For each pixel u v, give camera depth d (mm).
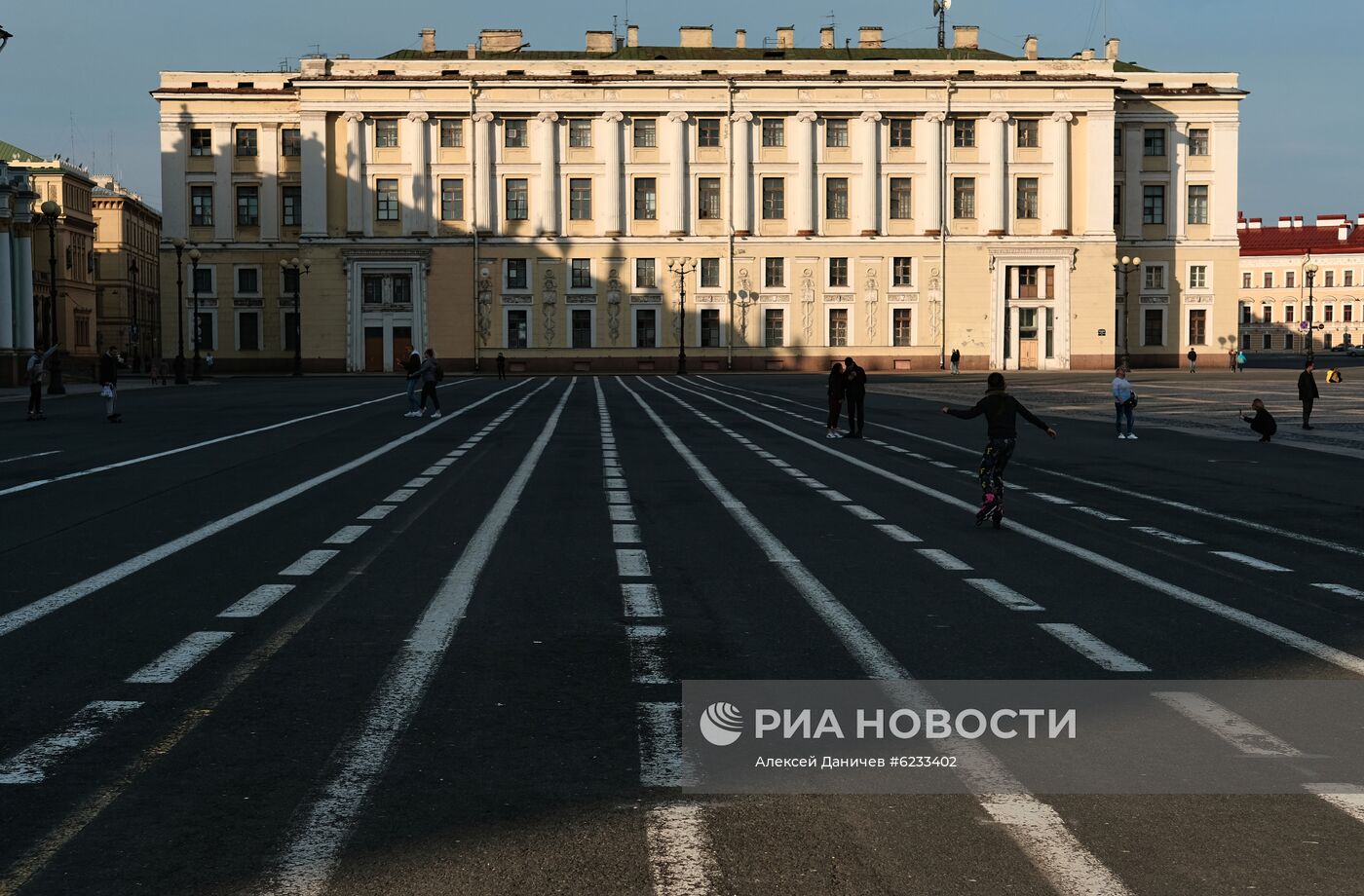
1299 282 164000
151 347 143625
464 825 5164
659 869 4730
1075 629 8883
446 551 12328
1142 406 42000
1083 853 4891
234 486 18156
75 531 13648
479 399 47938
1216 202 94062
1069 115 89125
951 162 89500
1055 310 90375
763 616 9305
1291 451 25172
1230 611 9578
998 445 14172
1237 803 5449
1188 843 4992
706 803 5430
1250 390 54562
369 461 22328
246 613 9352
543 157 88438
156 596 9992
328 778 5715
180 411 39781
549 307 89188
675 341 89562
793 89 88688
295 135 92062
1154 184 93875
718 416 37344
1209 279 94188
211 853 4879
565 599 9922
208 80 92000
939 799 5488
